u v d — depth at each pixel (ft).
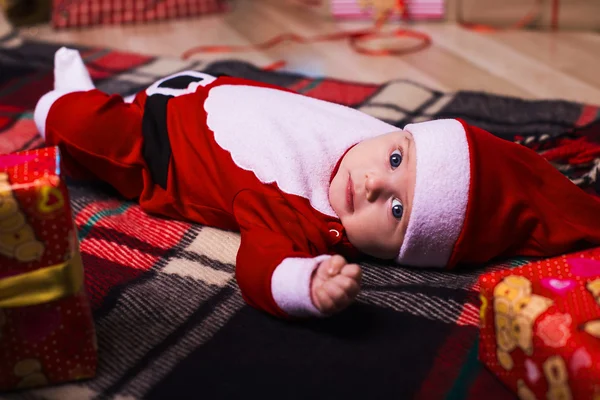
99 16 7.30
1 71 5.41
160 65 5.70
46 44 6.09
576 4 6.66
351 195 3.09
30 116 4.77
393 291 2.99
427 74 5.91
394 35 6.88
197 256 3.32
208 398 2.48
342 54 6.48
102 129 3.56
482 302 2.59
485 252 3.13
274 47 6.70
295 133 3.35
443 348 2.68
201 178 3.42
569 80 5.68
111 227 3.50
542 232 3.10
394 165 3.03
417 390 2.48
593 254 2.83
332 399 2.46
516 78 5.76
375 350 2.67
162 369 2.61
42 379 2.54
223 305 2.97
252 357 2.66
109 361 2.66
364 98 5.00
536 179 3.09
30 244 2.32
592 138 3.89
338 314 2.86
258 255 2.86
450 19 7.11
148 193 3.61
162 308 2.93
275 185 3.15
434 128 3.08
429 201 2.93
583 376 2.16
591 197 3.11
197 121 3.57
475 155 2.99
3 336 2.41
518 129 4.52
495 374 2.55
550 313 2.32
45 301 2.40
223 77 3.98
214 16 7.69
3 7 7.06
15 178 2.29
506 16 6.91
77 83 4.09
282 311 2.76
